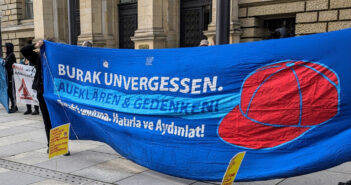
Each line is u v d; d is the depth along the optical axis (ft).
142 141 14.65
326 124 11.11
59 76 17.61
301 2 31.14
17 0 62.75
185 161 13.56
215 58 12.85
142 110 14.62
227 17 17.07
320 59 11.07
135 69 14.97
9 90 32.89
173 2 42.96
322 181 14.21
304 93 11.34
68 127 16.07
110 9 49.90
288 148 11.62
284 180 14.39
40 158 18.03
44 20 54.65
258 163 12.07
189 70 13.39
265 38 36.17
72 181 14.73
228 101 12.59
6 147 20.43
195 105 13.24
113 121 15.70
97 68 16.33
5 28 64.75
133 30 48.98
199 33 41.75
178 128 13.66
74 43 29.14
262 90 11.98
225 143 12.72
